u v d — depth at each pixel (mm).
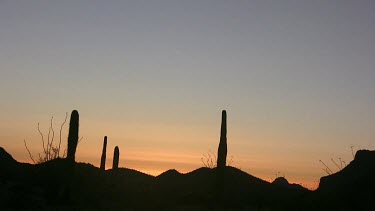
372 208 31375
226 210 31656
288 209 34156
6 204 24109
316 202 34125
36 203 25500
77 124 29984
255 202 36250
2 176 31531
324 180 40781
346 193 35438
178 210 30203
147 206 31656
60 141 34500
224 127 33406
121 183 45250
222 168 33406
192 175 53781
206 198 34250
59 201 27531
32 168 33812
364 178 36500
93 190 34906
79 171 39188
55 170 32094
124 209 29109
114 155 43656
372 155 39656
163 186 50188
